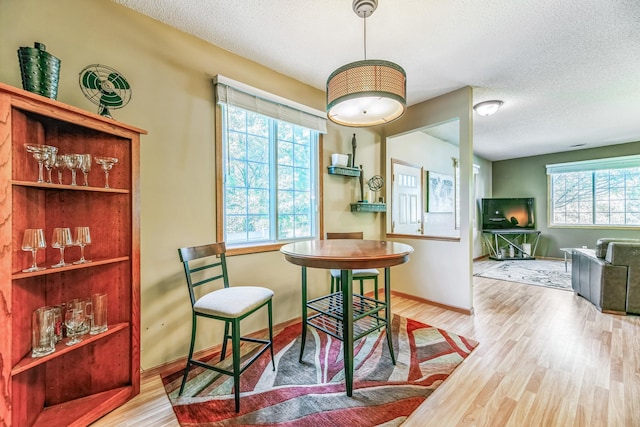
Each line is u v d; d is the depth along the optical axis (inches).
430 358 78.3
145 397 62.6
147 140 71.9
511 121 159.9
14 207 47.1
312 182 116.7
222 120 87.1
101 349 60.4
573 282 146.3
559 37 80.9
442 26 76.2
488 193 277.6
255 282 94.3
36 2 57.7
